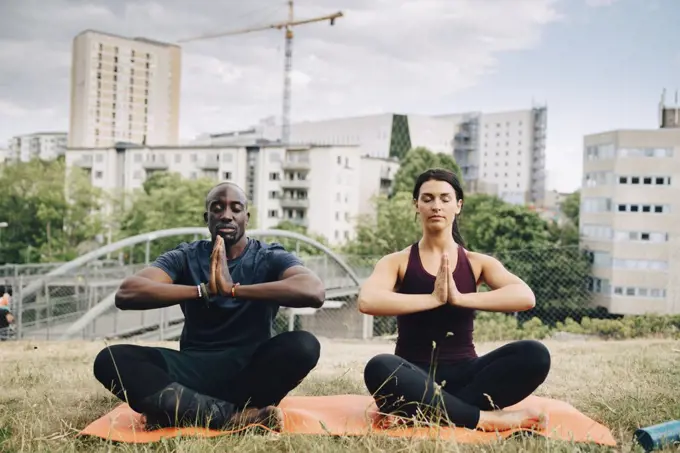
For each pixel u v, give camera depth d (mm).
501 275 3988
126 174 87375
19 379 5430
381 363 3613
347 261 30547
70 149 90500
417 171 71688
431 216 3973
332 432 3566
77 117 142875
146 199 63188
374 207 66500
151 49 149500
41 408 4145
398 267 4012
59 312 17141
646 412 4023
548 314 39438
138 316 18234
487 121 134875
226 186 3986
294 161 79188
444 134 111750
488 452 3258
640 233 42000
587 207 45406
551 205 129625
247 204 4031
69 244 65000
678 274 41250
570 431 3531
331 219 77562
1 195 62844
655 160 42844
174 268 3924
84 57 142000
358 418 3836
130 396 3520
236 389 3740
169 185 63781
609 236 42250
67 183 64938
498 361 3705
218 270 3623
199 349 3881
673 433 3396
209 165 82250
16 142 139875
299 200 78250
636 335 15594
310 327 29219
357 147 79500
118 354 3545
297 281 3650
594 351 8445
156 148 85562
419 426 3516
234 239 3941
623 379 5371
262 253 3996
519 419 3615
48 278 14859
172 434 3469
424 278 3943
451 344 3885
